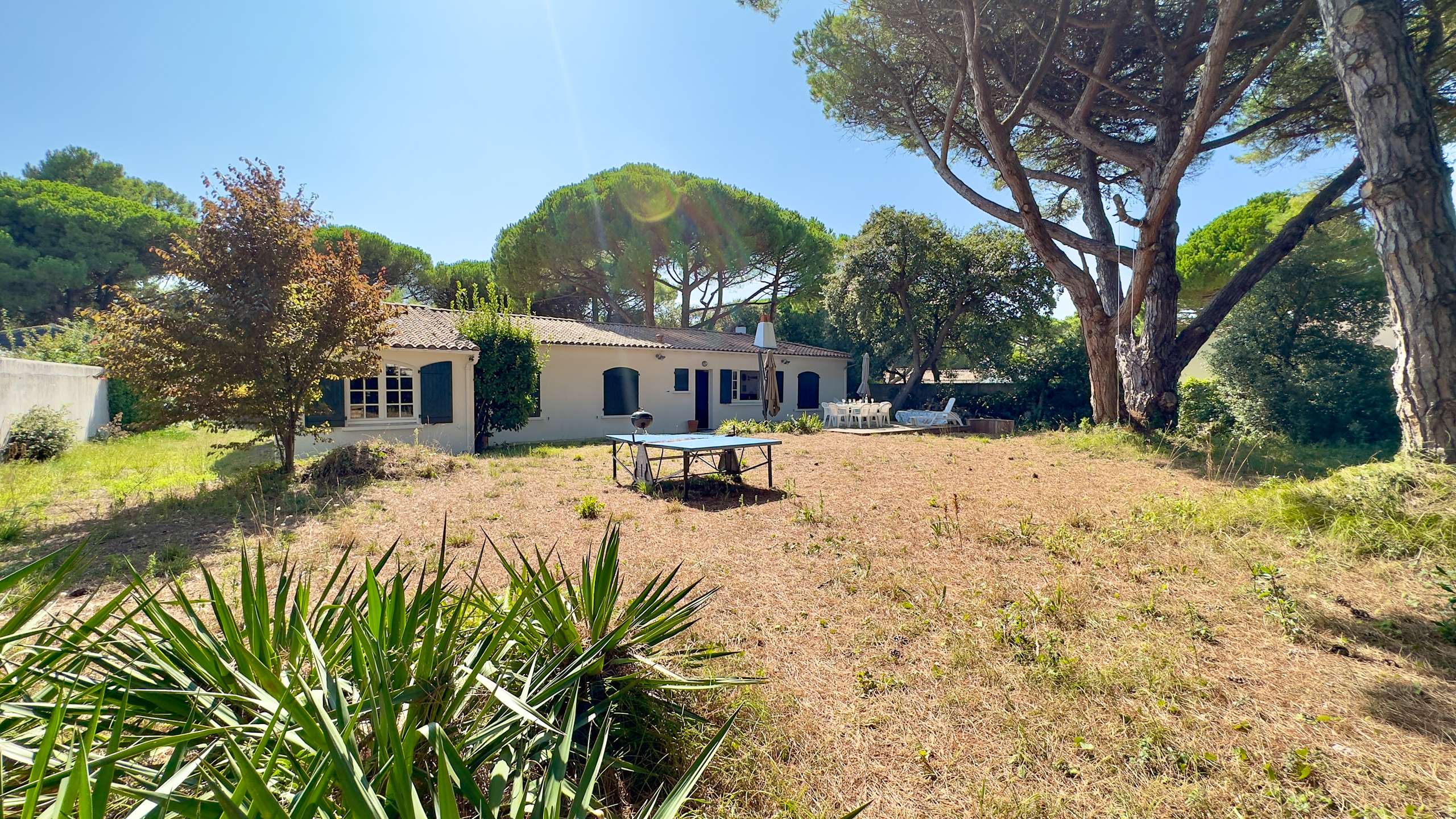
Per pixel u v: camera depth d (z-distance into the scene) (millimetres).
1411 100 4879
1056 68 11812
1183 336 11758
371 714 1408
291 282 7684
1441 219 4781
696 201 21328
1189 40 10023
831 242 25250
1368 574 3670
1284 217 16672
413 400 12023
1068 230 12422
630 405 17172
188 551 4801
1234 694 2457
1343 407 11711
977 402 20875
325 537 5277
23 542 5070
